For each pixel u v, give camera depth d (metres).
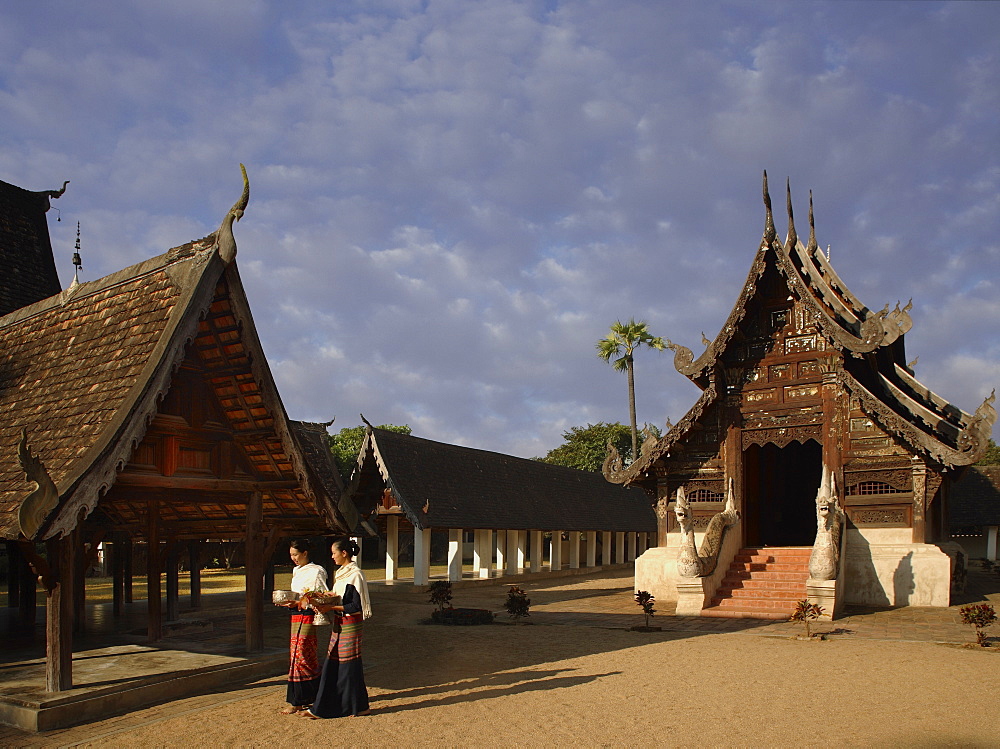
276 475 11.05
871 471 19.89
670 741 7.31
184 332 9.28
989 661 11.45
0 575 28.42
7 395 10.78
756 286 21.19
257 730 7.68
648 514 46.66
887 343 19.28
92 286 11.42
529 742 7.28
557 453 68.75
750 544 23.95
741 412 21.88
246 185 9.94
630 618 17.73
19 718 7.81
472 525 28.31
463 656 12.09
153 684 8.96
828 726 7.79
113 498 9.09
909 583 18.97
